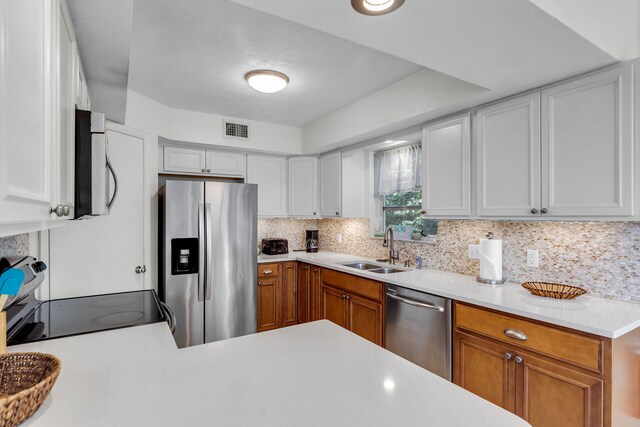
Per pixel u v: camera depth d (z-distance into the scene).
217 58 2.22
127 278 2.48
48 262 2.10
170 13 1.73
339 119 3.25
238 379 0.96
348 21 1.30
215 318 2.96
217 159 3.61
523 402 1.64
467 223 2.57
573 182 1.70
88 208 1.22
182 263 2.86
